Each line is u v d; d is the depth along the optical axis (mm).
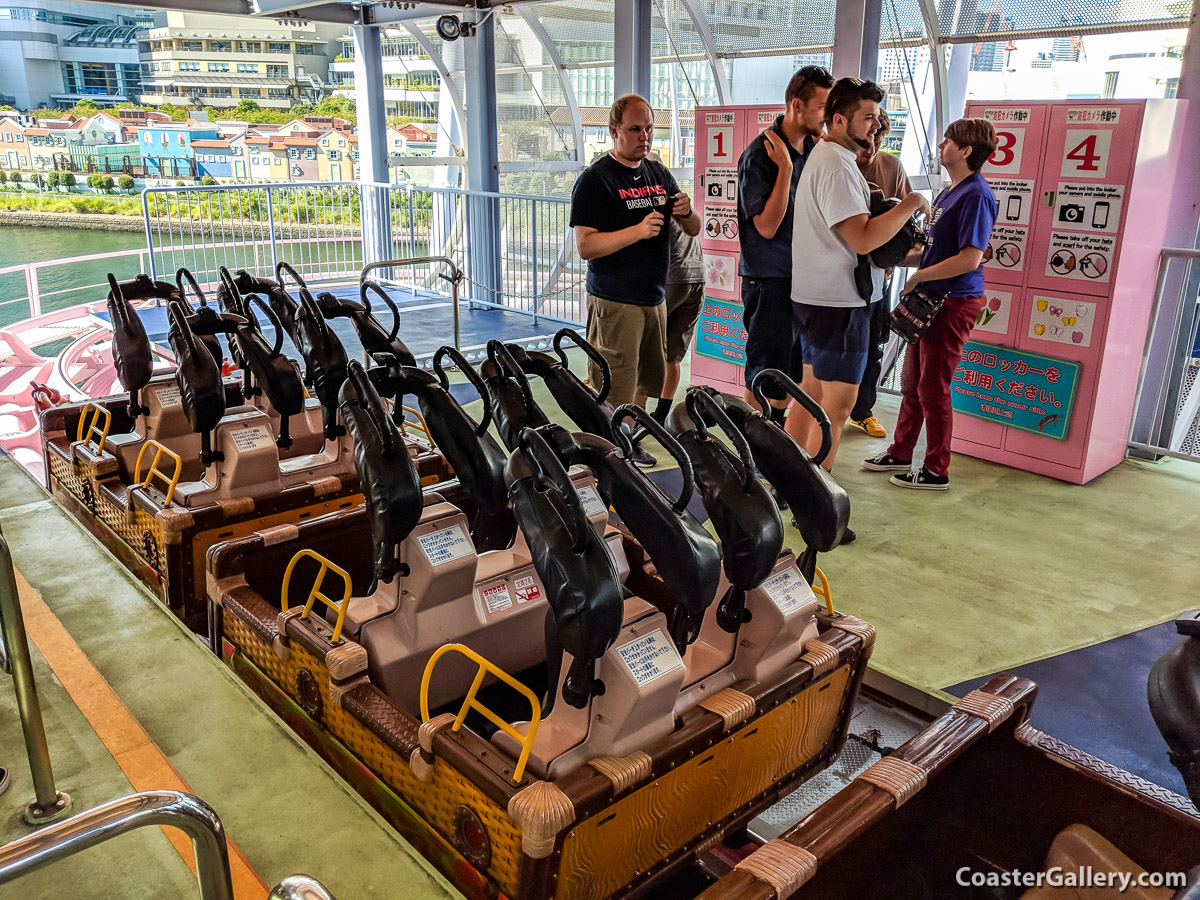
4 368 6395
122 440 3461
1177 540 4176
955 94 6453
